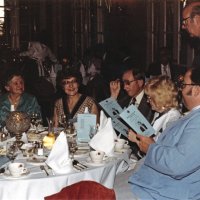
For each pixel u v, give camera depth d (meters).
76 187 2.16
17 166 2.70
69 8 11.98
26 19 11.77
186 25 3.72
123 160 3.26
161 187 2.57
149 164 2.59
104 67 7.47
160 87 3.23
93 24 11.43
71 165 2.83
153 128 3.11
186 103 2.64
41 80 6.79
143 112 4.00
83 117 3.58
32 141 3.56
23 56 8.81
